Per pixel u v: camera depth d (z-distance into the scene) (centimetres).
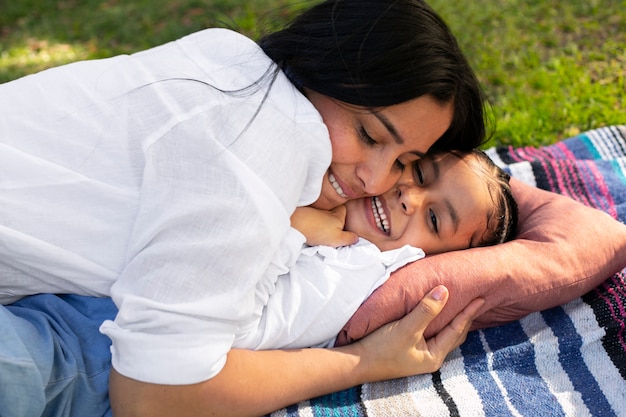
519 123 309
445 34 178
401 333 183
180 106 163
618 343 202
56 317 170
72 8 469
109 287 168
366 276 189
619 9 394
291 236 179
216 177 153
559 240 205
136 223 159
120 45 420
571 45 368
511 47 373
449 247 207
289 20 192
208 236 151
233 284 153
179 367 150
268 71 172
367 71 167
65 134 169
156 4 461
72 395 165
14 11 464
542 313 209
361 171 178
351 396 184
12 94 176
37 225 161
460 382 189
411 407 179
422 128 175
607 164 266
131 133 166
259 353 171
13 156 164
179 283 150
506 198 216
